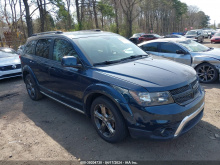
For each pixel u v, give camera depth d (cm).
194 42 751
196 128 361
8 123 427
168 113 263
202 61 634
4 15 2291
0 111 497
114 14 3347
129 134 314
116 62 360
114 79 299
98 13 3631
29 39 559
